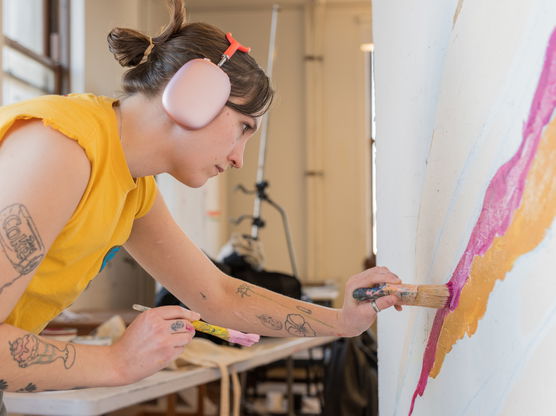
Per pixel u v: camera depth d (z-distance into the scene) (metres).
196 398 3.71
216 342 2.56
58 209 0.87
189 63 0.95
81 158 0.90
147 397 1.84
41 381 0.89
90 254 1.03
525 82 0.73
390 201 1.32
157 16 5.73
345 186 6.30
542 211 0.69
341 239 6.29
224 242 5.82
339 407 2.83
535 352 0.70
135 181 1.11
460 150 0.94
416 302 1.01
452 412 0.96
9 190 0.84
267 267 6.25
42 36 4.16
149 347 0.92
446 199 1.00
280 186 6.31
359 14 6.35
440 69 1.02
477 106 0.87
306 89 6.30
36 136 0.87
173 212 5.37
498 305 0.80
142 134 0.99
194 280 1.29
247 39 6.42
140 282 5.24
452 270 0.98
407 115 1.20
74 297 1.06
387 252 1.35
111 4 4.55
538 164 0.70
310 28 6.34
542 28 0.69
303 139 6.33
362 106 6.32
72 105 0.94
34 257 0.86
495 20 0.81
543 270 0.69
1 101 3.12
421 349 1.13
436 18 1.04
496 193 0.81
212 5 6.35
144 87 1.00
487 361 0.83
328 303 5.03
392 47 1.29
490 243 0.82
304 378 4.73
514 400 0.75
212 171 1.04
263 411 4.08
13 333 0.87
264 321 1.30
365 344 3.12
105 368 0.92
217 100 0.96
